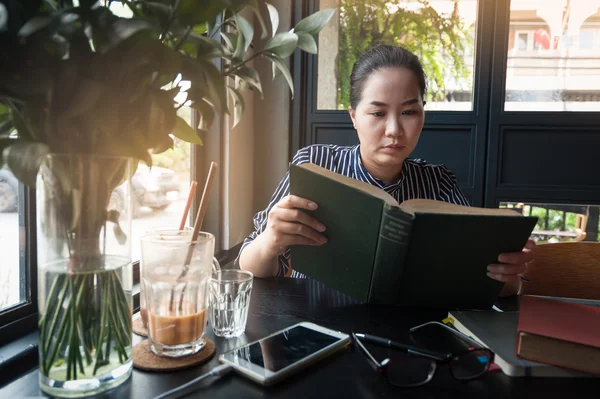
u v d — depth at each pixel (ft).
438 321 2.52
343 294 3.01
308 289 3.11
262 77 6.96
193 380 1.78
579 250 3.51
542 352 1.82
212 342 2.17
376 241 2.41
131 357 1.86
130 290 1.84
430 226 2.25
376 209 2.33
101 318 1.70
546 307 2.23
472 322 2.30
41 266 1.67
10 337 2.63
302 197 2.57
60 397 1.68
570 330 1.89
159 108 1.68
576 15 6.64
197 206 5.60
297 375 1.87
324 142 7.15
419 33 6.95
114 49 1.52
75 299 1.65
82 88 1.44
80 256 1.65
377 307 2.76
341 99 7.13
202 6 1.68
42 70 1.42
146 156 1.78
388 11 6.96
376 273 2.48
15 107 1.61
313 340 2.13
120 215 1.76
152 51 1.55
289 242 2.73
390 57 3.67
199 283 2.03
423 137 7.05
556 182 6.88
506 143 6.91
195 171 5.49
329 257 2.71
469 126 6.91
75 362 1.66
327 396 1.71
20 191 2.89
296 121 7.06
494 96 6.79
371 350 2.09
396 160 3.74
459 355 1.88
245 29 2.05
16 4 1.41
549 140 6.82
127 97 1.61
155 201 4.74
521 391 1.74
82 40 1.52
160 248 1.98
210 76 1.77
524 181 6.94
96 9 1.53
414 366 1.95
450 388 1.77
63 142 1.62
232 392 1.73
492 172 6.92
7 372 2.15
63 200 1.62
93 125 1.59
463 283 2.52
